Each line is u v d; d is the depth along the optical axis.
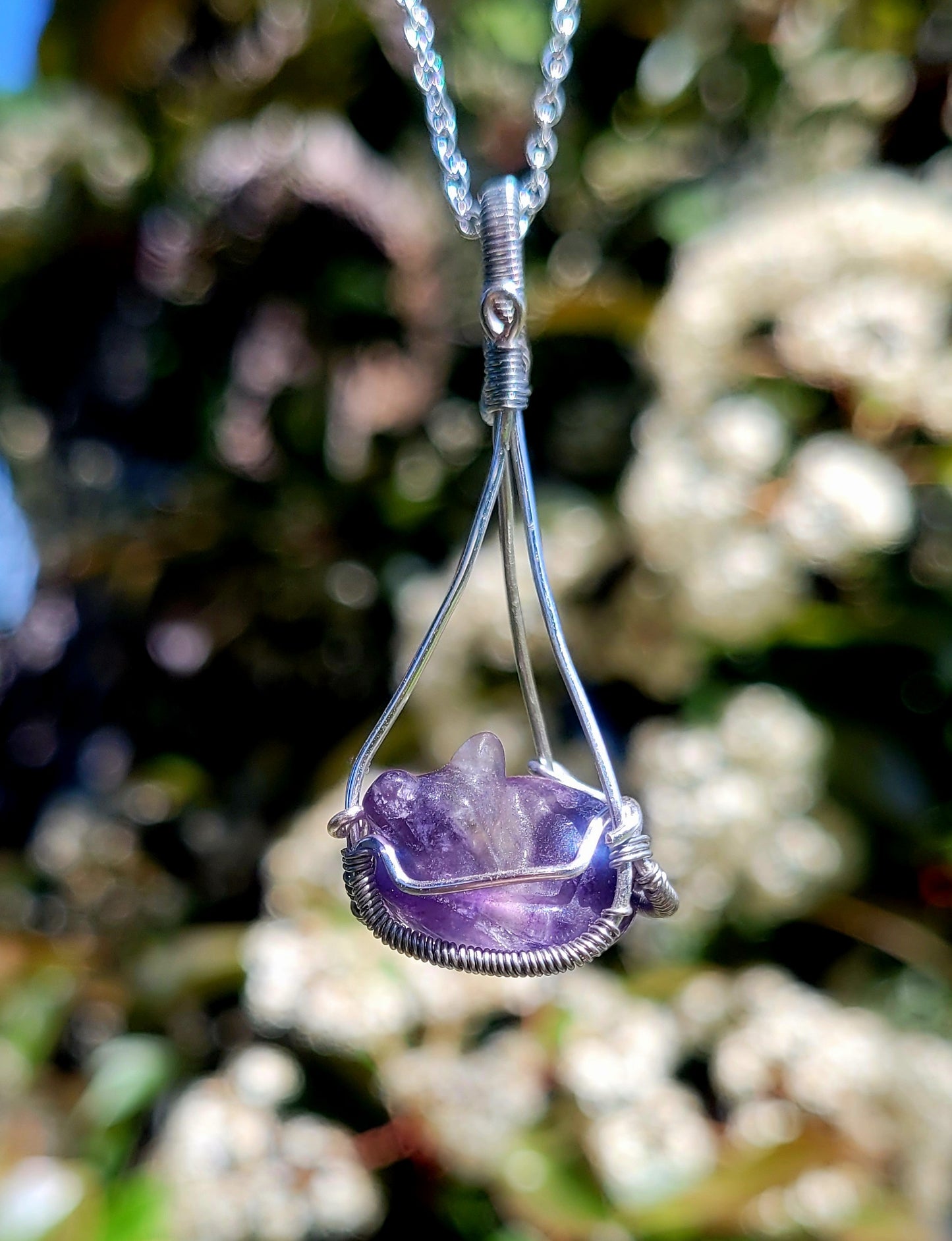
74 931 0.39
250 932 0.32
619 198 0.36
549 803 0.25
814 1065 0.30
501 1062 0.30
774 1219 0.29
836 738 0.31
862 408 0.31
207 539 0.39
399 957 0.30
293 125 0.39
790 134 0.35
